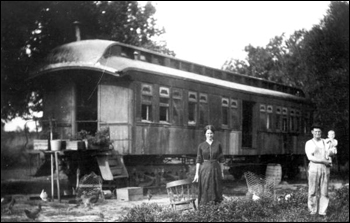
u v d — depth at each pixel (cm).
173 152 1688
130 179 1555
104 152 1418
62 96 1612
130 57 1705
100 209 1120
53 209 1105
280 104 2488
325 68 2930
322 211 997
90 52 1545
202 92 1873
